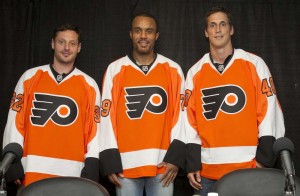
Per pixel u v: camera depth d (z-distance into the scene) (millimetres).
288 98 4281
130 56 3904
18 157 2480
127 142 3660
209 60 3838
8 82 4324
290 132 4258
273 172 2883
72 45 3809
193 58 4316
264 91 3662
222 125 3631
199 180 3611
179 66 3885
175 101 3748
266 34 4328
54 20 4355
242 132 3605
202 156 3652
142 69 3828
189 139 3664
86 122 3752
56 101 3725
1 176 2350
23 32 4355
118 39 4332
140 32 3789
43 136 3643
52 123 3674
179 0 4355
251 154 3580
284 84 4289
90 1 4363
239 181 2871
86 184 2805
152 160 3594
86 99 3791
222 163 3572
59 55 3797
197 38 4324
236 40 4324
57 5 4367
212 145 3609
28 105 3717
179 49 4324
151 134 3650
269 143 3510
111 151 3611
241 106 3650
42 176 3576
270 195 2832
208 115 3682
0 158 4250
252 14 4344
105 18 4348
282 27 4332
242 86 3691
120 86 3787
